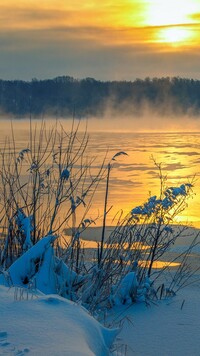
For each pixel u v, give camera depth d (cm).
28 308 404
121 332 540
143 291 645
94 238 1062
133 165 2594
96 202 1521
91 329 396
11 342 340
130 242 688
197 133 6100
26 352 324
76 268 650
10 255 658
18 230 669
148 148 3659
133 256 685
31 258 570
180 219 1299
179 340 517
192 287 719
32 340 344
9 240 666
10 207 718
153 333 536
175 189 677
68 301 436
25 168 2033
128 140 4562
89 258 780
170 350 493
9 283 547
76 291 602
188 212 1404
